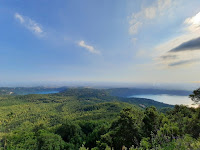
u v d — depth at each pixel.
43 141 27.98
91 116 73.94
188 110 18.95
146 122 14.20
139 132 13.31
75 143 31.28
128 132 13.57
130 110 16.72
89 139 29.81
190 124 11.04
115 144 14.49
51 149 26.00
